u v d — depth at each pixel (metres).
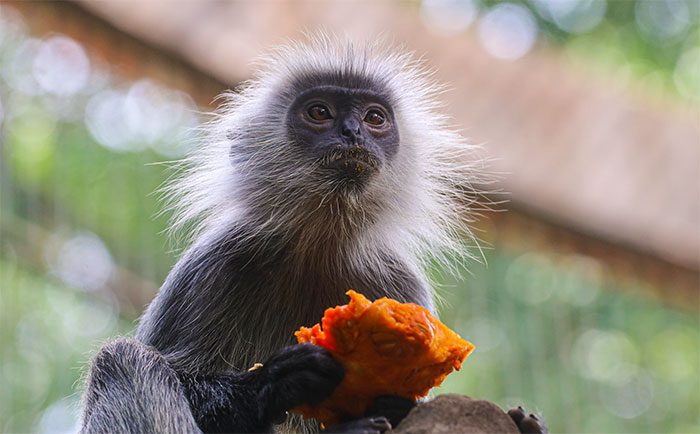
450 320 16.44
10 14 15.02
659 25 24.59
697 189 16.23
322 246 9.89
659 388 18.72
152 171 17.30
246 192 10.32
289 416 9.39
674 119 17.39
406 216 10.70
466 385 16.41
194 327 9.35
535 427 7.34
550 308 17.14
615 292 17.59
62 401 15.11
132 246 16.84
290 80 10.70
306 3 16.25
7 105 16.47
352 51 11.05
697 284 16.64
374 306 7.29
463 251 11.64
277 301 9.72
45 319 15.50
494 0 24.12
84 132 17.05
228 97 11.99
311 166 9.95
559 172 15.73
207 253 9.70
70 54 16.50
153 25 14.55
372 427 7.13
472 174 13.35
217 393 8.42
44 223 16.19
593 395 17.66
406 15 17.44
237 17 15.31
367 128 10.35
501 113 16.23
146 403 8.58
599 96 17.36
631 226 15.64
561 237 15.93
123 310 16.44
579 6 24.50
